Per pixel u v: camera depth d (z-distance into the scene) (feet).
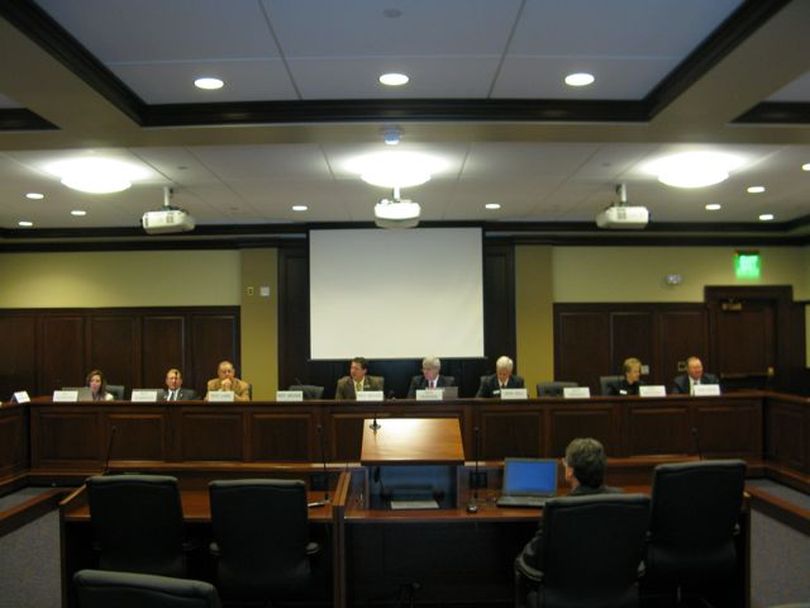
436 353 24.56
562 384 20.54
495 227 25.17
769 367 27.55
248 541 8.88
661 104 11.11
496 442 16.76
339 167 15.84
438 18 8.49
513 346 26.27
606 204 21.43
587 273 27.17
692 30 8.93
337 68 10.19
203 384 26.96
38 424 18.06
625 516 7.82
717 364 27.32
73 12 8.23
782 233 26.45
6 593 11.64
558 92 11.38
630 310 27.17
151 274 27.22
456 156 14.90
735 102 10.85
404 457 10.28
